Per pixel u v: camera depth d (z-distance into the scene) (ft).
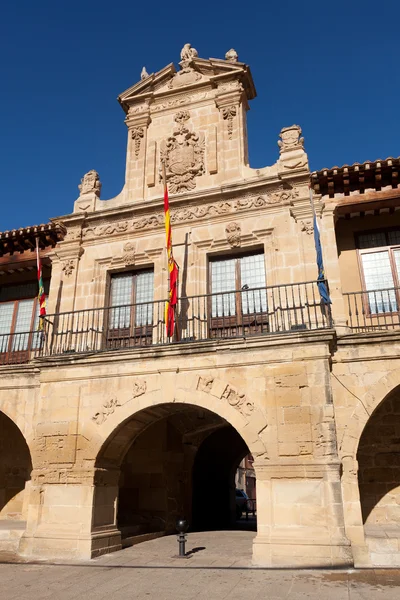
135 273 49.70
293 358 36.65
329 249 42.45
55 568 33.83
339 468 33.76
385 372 36.60
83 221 51.16
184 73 54.39
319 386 35.55
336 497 32.96
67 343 46.91
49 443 40.96
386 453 41.22
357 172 42.14
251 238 45.24
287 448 34.94
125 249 49.03
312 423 34.99
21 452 53.21
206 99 52.42
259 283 45.03
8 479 52.75
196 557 37.14
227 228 46.03
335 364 37.55
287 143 47.34
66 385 42.11
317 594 25.53
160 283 46.96
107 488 41.27
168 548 41.65
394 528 38.01
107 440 39.83
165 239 48.06
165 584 28.76
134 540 44.29
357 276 44.88
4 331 55.62
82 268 50.14
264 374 37.09
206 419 55.98
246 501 89.10
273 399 36.29
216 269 46.85
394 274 44.11
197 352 39.06
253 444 35.76
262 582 28.50
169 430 56.13
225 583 28.55
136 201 50.85
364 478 41.16
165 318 42.45
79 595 26.66
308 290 41.70
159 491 53.36
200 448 67.92
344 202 43.78
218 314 45.27
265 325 42.98
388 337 36.94
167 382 39.37
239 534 52.60
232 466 70.59
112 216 50.42
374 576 29.40
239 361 37.83
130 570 32.89
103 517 40.22
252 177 47.65
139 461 54.80
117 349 41.01
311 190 41.63
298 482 33.99
